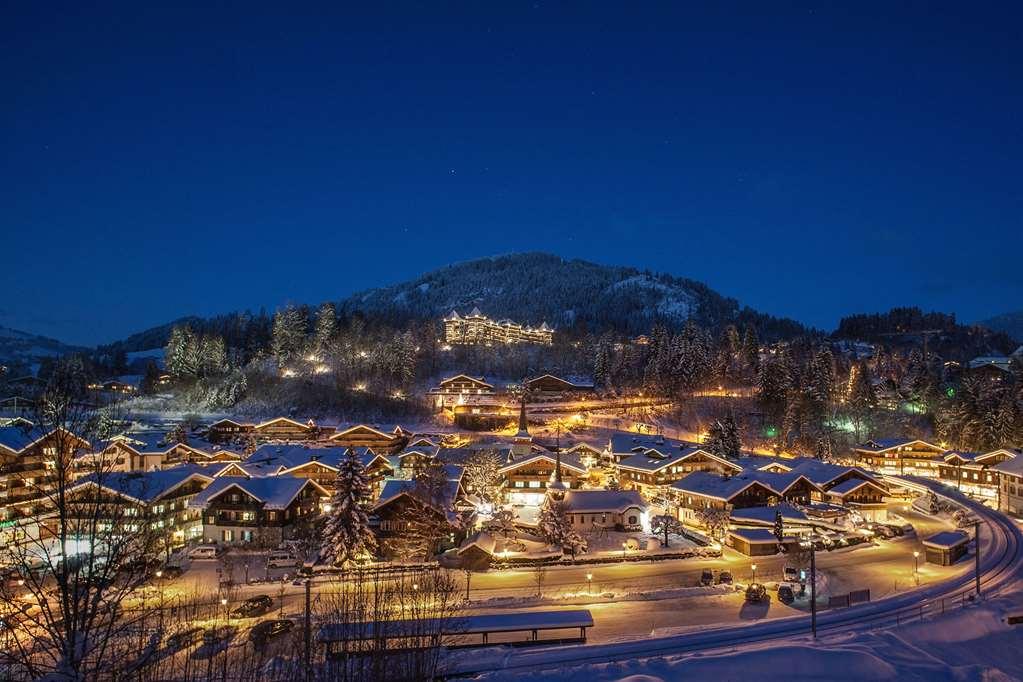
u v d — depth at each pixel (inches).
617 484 3513.8
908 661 1544.0
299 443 4010.8
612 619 1865.2
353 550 2234.3
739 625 1786.4
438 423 5108.3
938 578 2285.9
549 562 2383.1
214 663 1318.9
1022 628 1827.0
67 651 493.0
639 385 6043.3
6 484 2239.2
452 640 1584.6
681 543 2625.5
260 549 2466.8
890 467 4426.7
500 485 3339.1
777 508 2874.0
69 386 549.3
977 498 3865.7
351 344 6412.4
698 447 3624.5
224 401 5147.6
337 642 1138.7
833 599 2006.6
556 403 5644.7
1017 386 5083.7
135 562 642.8
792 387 5324.8
